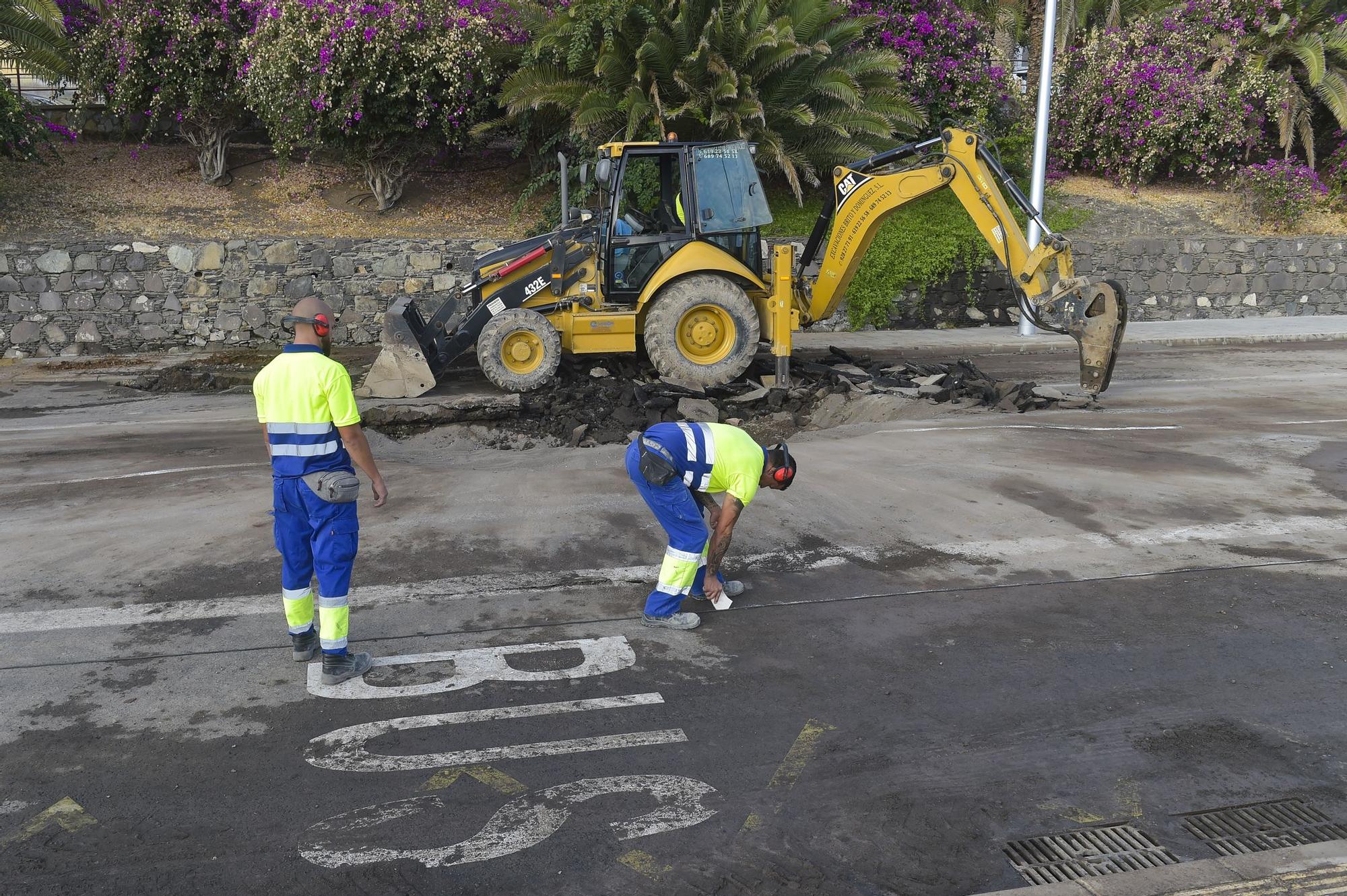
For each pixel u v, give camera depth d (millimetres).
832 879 2838
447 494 6793
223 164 16266
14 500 6570
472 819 3119
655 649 4402
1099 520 6250
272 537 5828
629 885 2803
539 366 10391
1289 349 15211
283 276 14625
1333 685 4055
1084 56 20359
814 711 3842
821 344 15070
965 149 9852
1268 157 21078
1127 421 9320
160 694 3947
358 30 14375
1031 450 7992
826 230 11078
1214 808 3205
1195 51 19875
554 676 4141
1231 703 3900
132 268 14133
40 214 14547
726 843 3004
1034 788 3318
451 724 3736
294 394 3930
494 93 16516
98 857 2908
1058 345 14930
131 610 4777
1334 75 20234
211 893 2752
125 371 12625
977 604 4922
